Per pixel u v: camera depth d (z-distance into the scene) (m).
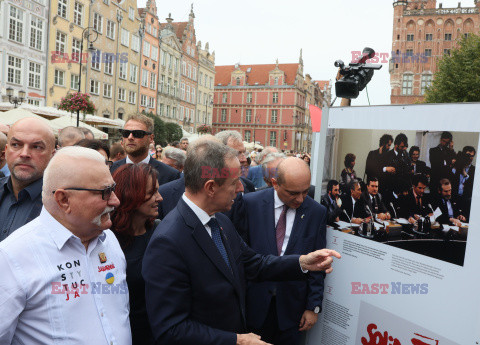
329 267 1.95
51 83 25.19
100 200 1.54
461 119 1.71
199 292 1.69
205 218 1.77
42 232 1.50
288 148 70.12
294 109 70.00
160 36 42.97
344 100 2.73
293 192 2.38
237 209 2.68
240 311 1.83
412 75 44.47
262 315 2.54
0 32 20.61
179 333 1.56
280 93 70.75
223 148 1.77
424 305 1.84
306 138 77.62
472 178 1.66
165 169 4.05
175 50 47.97
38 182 2.39
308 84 77.12
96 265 1.63
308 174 2.38
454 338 1.72
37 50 23.62
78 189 1.50
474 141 1.66
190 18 53.59
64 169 1.51
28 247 1.44
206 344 1.57
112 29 32.44
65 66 26.42
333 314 2.34
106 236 1.76
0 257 1.39
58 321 1.44
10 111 10.94
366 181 2.15
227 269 1.77
